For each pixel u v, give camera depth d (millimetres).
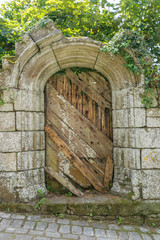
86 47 3453
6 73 3383
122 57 3410
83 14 4039
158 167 3375
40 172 3654
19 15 4520
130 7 3871
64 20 4176
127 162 3525
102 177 3838
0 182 3297
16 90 3381
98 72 3918
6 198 3279
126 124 3537
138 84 3445
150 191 3320
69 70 3895
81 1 3955
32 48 3344
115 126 3738
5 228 2738
